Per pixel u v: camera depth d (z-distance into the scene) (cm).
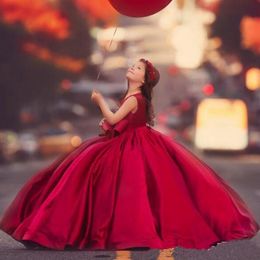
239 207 1266
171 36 12444
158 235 1200
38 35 6775
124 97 1316
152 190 1231
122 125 1278
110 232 1211
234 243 1462
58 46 7031
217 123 7119
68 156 1272
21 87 6850
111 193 1228
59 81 7106
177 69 11306
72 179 1232
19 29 6531
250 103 8069
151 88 1318
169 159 1252
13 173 4709
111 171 1244
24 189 1266
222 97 8388
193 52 9369
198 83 12206
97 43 8319
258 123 7912
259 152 7175
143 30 12362
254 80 7500
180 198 1223
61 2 7144
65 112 9888
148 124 1318
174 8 10981
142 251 1312
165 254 1292
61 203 1220
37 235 1211
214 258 1286
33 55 6712
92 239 1215
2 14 6488
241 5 7150
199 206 1228
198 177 1238
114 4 1362
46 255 1240
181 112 10112
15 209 1261
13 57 6631
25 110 8356
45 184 1272
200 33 8675
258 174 4475
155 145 1269
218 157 6950
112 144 1267
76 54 7269
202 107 7144
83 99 10081
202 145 7112
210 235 1214
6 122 7088
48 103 8056
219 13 7231
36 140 6425
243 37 7238
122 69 11081
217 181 1252
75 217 1220
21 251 1293
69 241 1212
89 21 7731
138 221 1198
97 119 10112
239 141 7075
